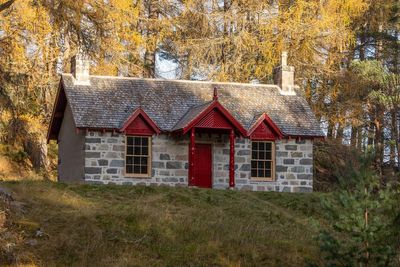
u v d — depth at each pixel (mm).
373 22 43250
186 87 31953
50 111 37125
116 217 20688
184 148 29703
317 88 40812
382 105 39344
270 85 33219
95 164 28641
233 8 39625
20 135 36969
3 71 32500
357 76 39906
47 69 36094
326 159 39875
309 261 19266
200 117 28375
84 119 28688
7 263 17828
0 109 33344
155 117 29875
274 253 19672
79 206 21641
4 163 36938
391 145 37906
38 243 18844
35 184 23562
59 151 33656
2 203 20328
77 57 30625
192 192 25062
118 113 29484
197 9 39969
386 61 46719
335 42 38469
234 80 38969
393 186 15992
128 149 29188
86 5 32188
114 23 35094
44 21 33938
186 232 20375
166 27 40094
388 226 14844
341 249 15133
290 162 30828
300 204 25078
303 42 38250
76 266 17984
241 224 21359
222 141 30141
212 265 18797
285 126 31031
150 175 29266
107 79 30969
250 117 31172
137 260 18578
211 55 39562
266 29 38281
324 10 37844
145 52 41938
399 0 44062
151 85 31500
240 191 26375
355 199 14859
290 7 38281
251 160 30406
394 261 14992
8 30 33719
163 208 22375
